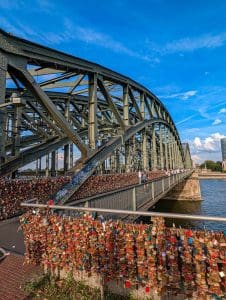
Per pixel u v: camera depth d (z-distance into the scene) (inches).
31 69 889.5
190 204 2370.8
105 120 1672.0
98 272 161.6
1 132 511.5
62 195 599.5
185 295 138.3
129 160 1423.5
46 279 177.2
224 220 128.3
